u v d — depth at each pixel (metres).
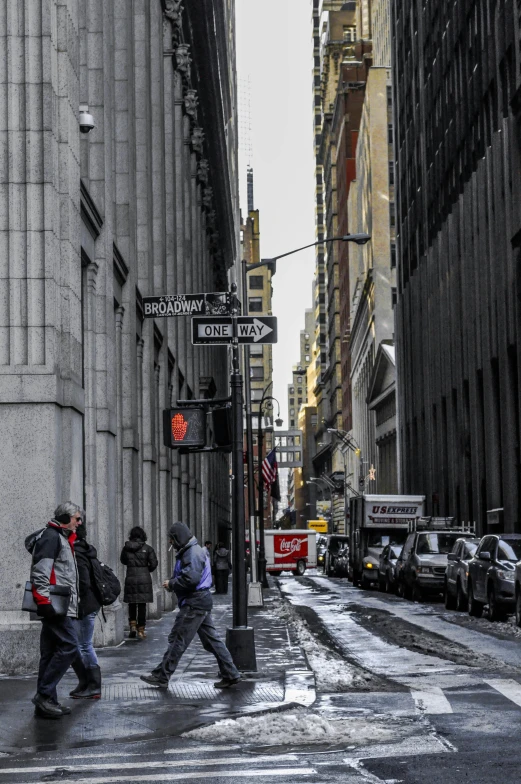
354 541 67.56
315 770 10.88
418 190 96.75
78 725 13.56
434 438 89.38
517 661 21.59
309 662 21.27
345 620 35.50
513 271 62.28
